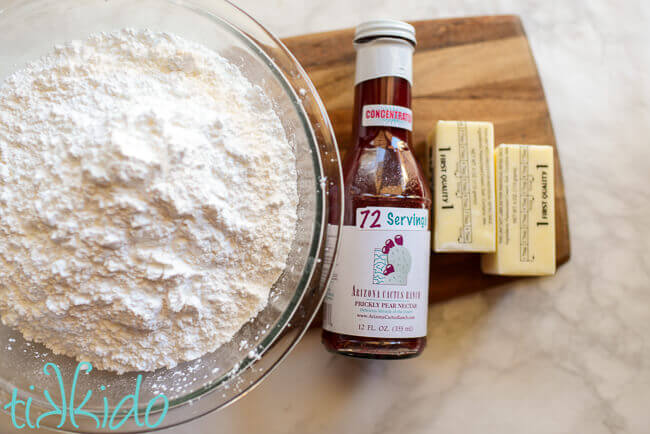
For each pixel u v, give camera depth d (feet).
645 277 1.32
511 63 1.29
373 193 1.10
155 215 0.99
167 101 1.05
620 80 1.34
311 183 1.10
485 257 1.26
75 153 0.98
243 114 1.09
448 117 1.28
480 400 1.28
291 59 1.12
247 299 1.09
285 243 1.09
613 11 1.34
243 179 1.06
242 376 1.10
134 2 1.13
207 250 1.03
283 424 1.25
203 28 1.13
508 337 1.30
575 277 1.31
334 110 1.26
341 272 1.11
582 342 1.30
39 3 1.12
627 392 1.29
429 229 1.21
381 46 1.10
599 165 1.33
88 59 1.07
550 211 1.21
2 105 1.05
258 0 1.29
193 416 1.10
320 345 1.27
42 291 1.01
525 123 1.29
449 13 1.32
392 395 1.27
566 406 1.29
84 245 0.98
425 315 1.12
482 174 1.19
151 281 1.01
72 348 1.07
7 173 1.01
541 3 1.34
